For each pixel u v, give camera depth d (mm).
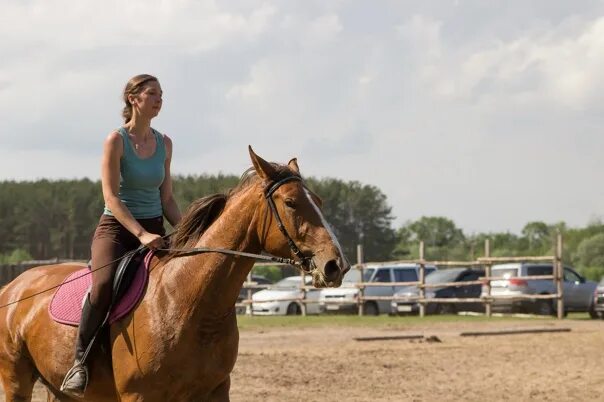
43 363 7715
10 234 69125
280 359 17734
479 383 14898
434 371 16266
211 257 6984
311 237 6629
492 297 32938
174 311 6949
